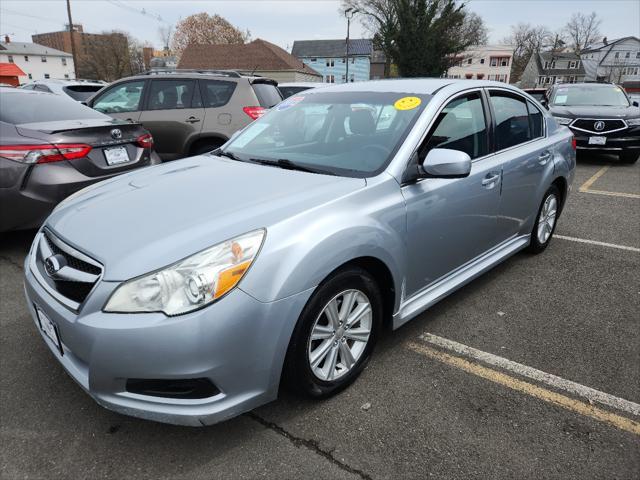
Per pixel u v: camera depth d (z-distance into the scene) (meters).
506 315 3.33
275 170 2.75
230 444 2.13
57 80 10.91
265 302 1.95
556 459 2.07
